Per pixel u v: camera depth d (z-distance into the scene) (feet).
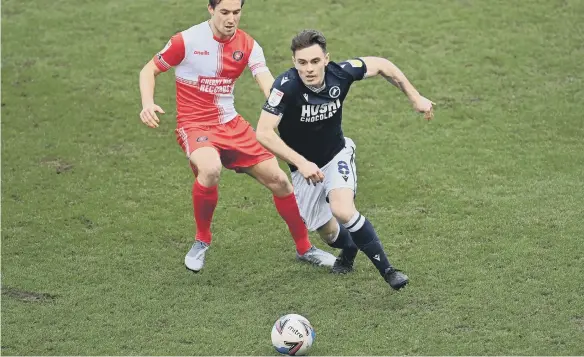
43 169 118.21
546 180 111.14
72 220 105.50
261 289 89.92
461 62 141.69
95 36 151.64
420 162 117.08
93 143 124.88
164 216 106.52
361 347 78.59
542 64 140.87
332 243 91.35
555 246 95.30
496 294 86.58
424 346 78.43
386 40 147.13
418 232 100.07
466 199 107.24
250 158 91.66
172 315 85.25
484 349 77.66
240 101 134.21
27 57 146.10
